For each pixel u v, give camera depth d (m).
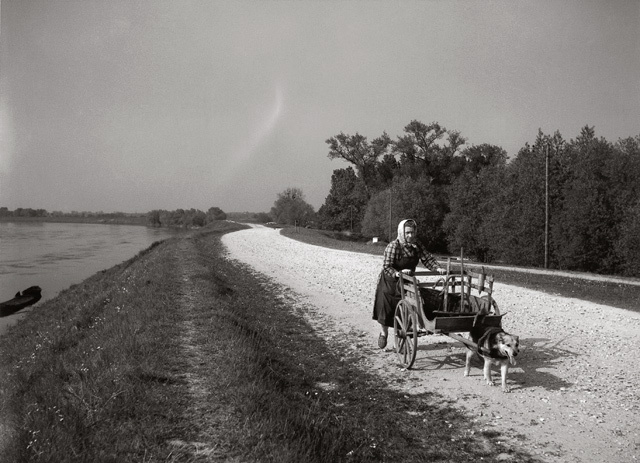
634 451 4.74
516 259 35.62
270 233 58.19
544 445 4.89
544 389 6.43
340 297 13.91
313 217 95.12
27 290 11.69
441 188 68.06
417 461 4.61
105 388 5.49
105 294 14.73
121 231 89.44
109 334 8.39
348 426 5.29
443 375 7.07
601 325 10.20
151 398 5.31
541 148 35.56
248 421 4.76
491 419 5.51
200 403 5.27
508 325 10.27
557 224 32.19
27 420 4.63
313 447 4.48
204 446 4.35
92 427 4.62
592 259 30.59
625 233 27.95
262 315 11.12
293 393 6.09
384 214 61.34
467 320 6.59
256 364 6.55
